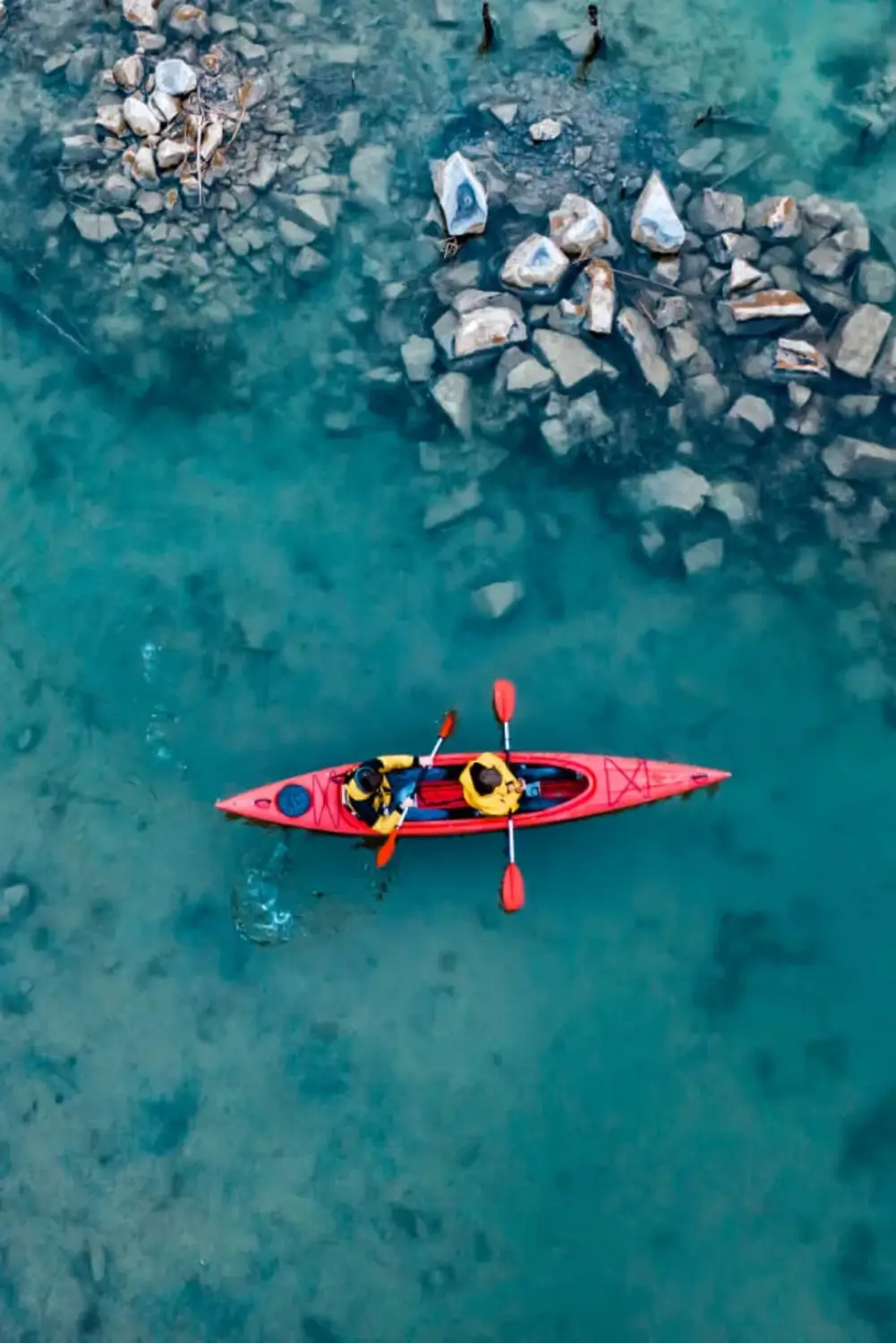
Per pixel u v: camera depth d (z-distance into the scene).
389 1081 10.85
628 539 11.88
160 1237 10.47
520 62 13.16
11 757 11.68
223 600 12.02
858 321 11.91
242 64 13.06
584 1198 10.53
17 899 11.26
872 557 11.69
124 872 11.35
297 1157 10.66
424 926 11.17
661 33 13.30
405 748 11.66
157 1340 10.21
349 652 11.86
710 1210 10.47
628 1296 10.27
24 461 12.46
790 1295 10.22
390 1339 10.20
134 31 13.16
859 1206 10.41
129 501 12.31
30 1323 10.28
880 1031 10.84
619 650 11.76
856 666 11.59
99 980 11.10
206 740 11.67
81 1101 10.80
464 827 10.98
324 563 12.06
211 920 11.21
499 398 12.04
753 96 13.10
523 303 12.20
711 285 12.25
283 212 12.58
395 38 13.27
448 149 12.85
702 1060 10.84
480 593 11.83
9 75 13.27
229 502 12.25
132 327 12.52
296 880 11.26
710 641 11.73
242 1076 10.86
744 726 11.57
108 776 11.60
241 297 12.53
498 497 12.03
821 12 13.49
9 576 12.20
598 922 11.17
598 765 11.17
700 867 11.26
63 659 11.94
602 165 12.70
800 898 11.18
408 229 12.59
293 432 12.34
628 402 11.98
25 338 12.67
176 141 12.59
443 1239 10.45
